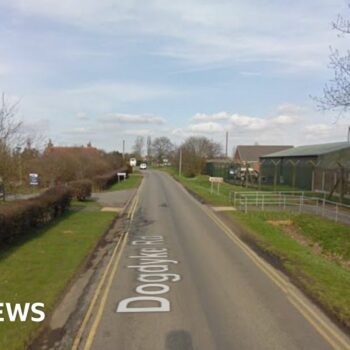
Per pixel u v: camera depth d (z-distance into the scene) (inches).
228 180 2127.2
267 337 263.1
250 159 3277.6
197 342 255.8
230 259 479.8
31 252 493.4
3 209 533.0
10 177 598.5
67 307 316.8
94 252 516.4
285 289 363.9
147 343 254.7
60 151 1659.7
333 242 655.1
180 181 2186.3
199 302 329.1
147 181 2188.7
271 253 510.3
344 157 1178.0
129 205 1067.3
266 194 1192.8
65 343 255.6
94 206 1028.5
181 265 450.9
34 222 647.8
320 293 345.4
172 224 752.3
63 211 860.0
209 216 856.9
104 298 337.7
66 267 426.3
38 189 1231.5
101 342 256.4
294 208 1010.1
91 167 1728.6
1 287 358.3
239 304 324.5
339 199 1119.6
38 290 350.6
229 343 254.4
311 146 1720.0
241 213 909.8
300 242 671.8
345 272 453.4
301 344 253.1
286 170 1574.8
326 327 279.1
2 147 557.3
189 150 3095.5
